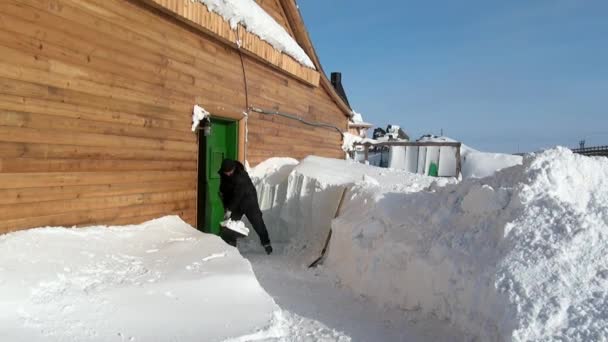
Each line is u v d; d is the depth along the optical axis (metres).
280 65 8.24
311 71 9.78
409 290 4.14
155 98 4.96
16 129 3.31
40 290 2.65
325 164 8.11
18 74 3.30
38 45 3.46
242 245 7.24
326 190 7.21
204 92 6.01
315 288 4.87
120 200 4.46
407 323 3.81
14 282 2.60
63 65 3.71
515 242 3.43
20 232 3.28
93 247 3.56
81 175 3.96
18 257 2.92
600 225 3.38
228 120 6.94
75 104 3.86
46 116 3.56
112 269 3.28
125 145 4.50
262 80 7.86
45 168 3.58
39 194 3.54
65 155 3.77
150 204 4.93
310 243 6.91
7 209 3.28
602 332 2.57
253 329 2.82
